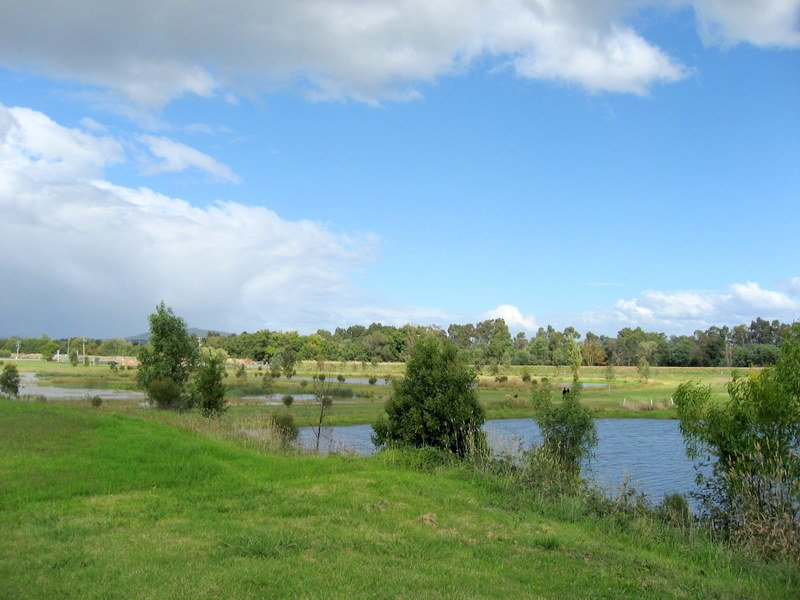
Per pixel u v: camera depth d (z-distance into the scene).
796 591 7.82
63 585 6.59
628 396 63.06
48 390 55.97
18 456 12.75
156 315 31.50
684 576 8.15
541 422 15.28
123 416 19.62
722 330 122.00
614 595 7.10
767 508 10.45
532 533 9.87
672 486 20.50
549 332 129.50
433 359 16.75
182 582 6.81
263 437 17.72
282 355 90.31
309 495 11.51
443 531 9.66
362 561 7.85
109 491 11.07
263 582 6.88
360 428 35.78
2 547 7.88
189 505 10.44
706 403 12.59
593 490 12.89
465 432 15.97
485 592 6.94
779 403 10.62
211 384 27.41
